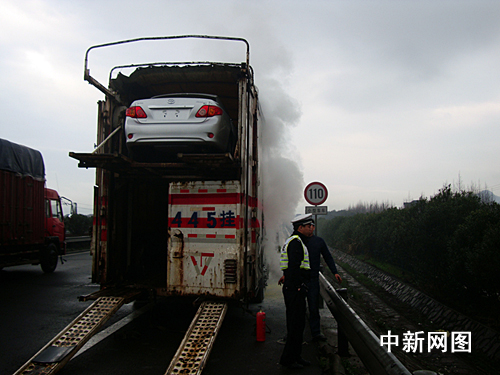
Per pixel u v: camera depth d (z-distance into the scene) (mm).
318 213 9867
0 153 10102
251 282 5684
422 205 11555
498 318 6703
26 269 13914
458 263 7672
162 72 6512
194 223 5457
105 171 6176
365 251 18359
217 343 5383
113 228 6227
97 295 5457
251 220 5918
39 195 11977
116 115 6551
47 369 3930
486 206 8078
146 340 5430
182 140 5910
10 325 6234
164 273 7234
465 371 5410
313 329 5492
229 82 6965
